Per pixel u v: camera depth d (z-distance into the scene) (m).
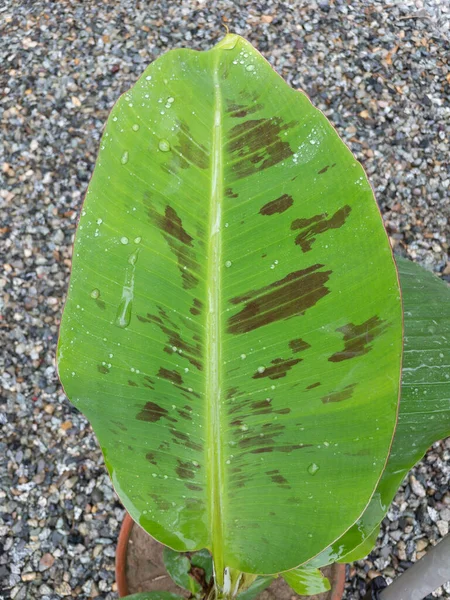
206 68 0.58
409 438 0.72
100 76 1.76
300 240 0.59
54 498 1.32
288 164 0.58
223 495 0.66
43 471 1.34
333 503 0.63
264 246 0.60
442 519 1.30
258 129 0.58
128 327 0.62
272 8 1.92
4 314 1.48
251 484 0.65
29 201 1.60
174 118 0.58
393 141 1.71
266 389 0.62
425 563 0.88
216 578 0.70
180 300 0.61
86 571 1.27
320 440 0.63
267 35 1.85
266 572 0.67
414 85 1.80
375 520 0.75
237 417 0.63
